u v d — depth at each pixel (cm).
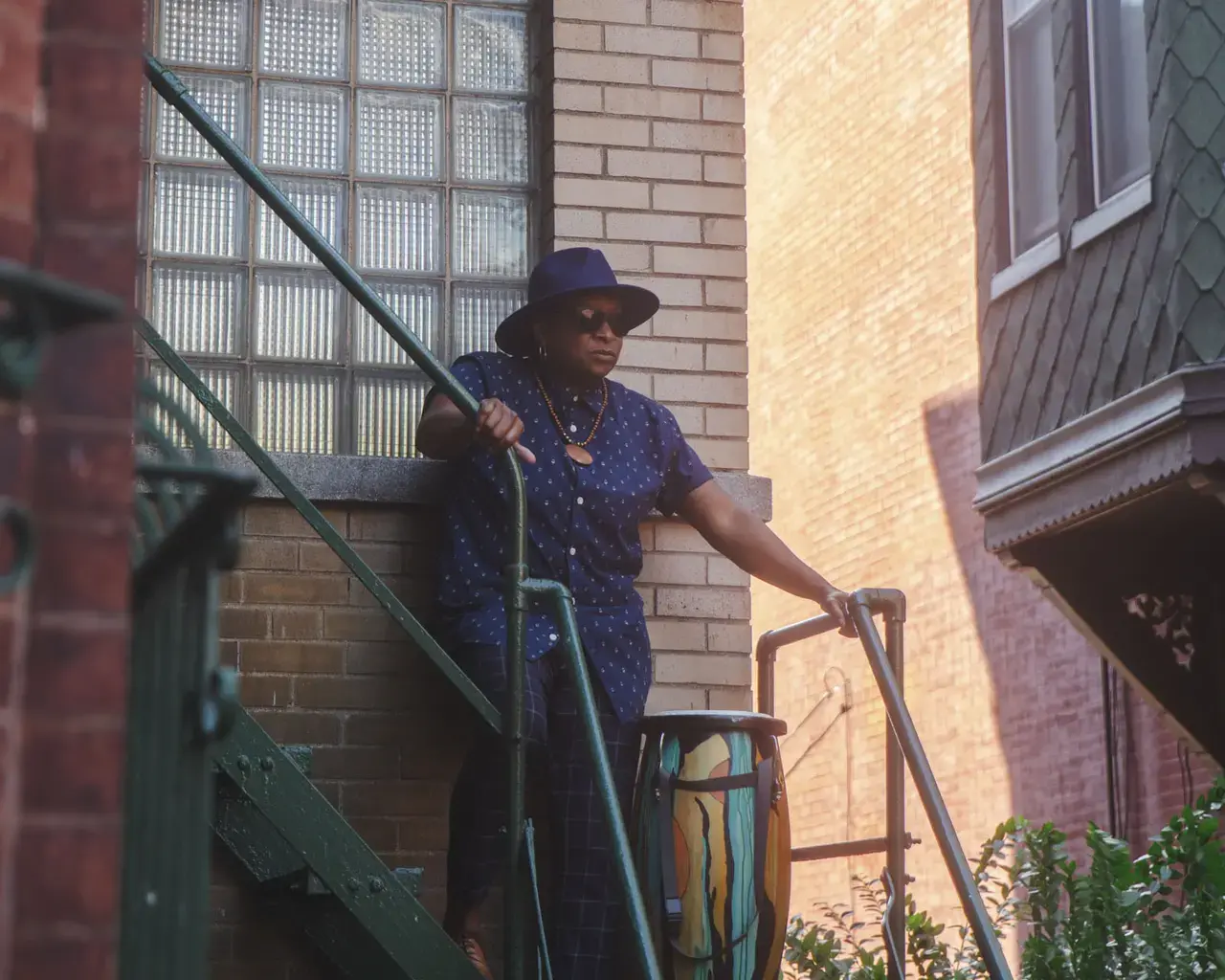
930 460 1091
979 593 1034
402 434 519
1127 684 894
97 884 179
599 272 457
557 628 417
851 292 1195
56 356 189
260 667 478
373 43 538
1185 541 754
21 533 170
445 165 536
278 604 482
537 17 548
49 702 182
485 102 541
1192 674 755
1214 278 651
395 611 375
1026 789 979
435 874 478
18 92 190
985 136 829
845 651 1180
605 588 446
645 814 411
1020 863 526
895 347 1138
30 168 189
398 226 529
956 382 1070
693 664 507
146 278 510
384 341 523
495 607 436
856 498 1170
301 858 431
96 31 198
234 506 200
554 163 527
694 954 400
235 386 511
